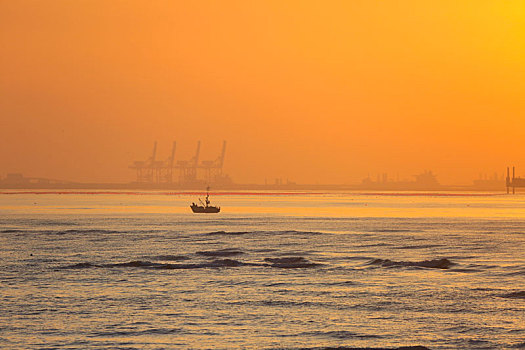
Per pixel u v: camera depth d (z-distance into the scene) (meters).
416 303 90.00
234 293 97.38
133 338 71.88
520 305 88.56
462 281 108.19
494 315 82.75
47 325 77.50
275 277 112.50
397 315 82.94
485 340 71.00
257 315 82.88
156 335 73.19
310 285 104.25
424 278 111.31
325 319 80.75
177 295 95.75
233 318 81.25
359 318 81.38
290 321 79.75
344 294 96.50
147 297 94.12
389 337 72.38
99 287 102.31
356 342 70.44
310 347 68.50
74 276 113.31
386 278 111.31
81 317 81.56
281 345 69.25
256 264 128.50
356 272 118.50
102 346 68.75
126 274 115.56
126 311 84.94
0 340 70.88
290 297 94.25
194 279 110.25
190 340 71.12
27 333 73.88
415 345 69.12
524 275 114.31
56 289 100.50
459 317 81.75
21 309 85.94
